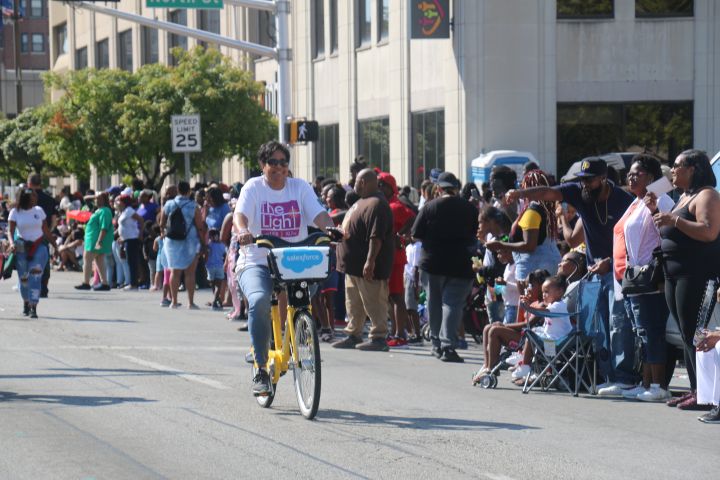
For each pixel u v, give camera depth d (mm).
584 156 54094
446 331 25391
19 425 17250
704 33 53594
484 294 27859
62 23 121812
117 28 105375
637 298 19922
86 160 71250
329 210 33438
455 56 54375
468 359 25969
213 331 30812
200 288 48125
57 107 70312
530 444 16234
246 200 18484
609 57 53781
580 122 54062
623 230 20031
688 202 18938
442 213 25359
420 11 54281
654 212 19453
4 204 65375
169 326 32031
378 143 64312
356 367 24328
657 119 54031
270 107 58656
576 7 53719
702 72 53625
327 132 70938
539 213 23266
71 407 18734
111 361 24344
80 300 41156
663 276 19641
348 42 67000
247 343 28078
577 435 16938
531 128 53594
